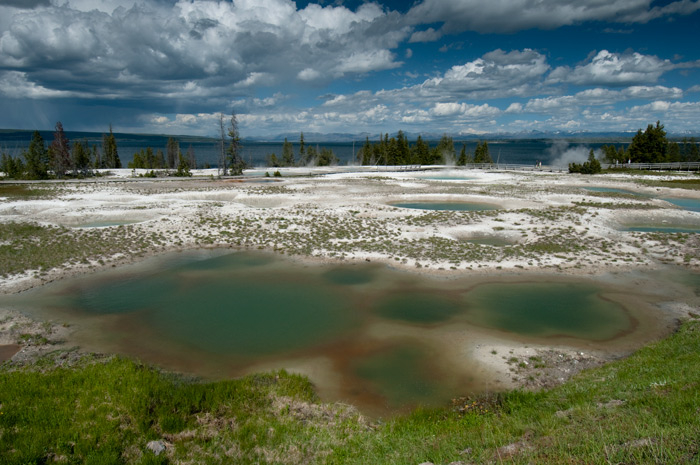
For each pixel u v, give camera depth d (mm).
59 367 12094
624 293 18266
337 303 17234
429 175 72000
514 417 9148
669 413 7445
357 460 8133
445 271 20797
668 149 94562
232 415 10008
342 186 53656
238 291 18547
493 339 14141
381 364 12680
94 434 8875
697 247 24188
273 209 35656
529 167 93875
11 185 53250
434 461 7473
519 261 22031
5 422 9094
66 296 17859
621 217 33250
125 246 24734
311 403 10609
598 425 7578
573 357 12945
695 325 14555
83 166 73250
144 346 13750
